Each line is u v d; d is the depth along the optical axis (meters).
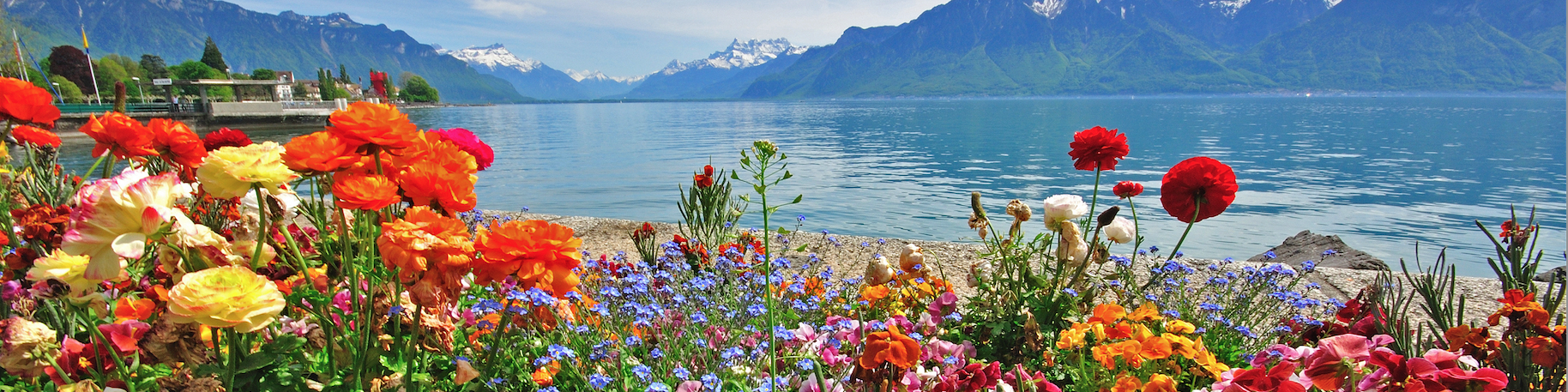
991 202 15.28
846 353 2.10
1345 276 4.30
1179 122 63.16
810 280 3.06
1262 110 100.94
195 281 1.17
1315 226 12.55
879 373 1.58
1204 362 1.84
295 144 1.41
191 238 1.34
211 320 1.14
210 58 113.06
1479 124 54.81
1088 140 2.43
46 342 1.43
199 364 1.47
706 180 3.76
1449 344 1.85
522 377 1.76
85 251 1.26
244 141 2.59
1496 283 4.03
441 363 1.74
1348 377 1.33
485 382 1.63
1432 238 11.72
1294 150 31.97
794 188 17.20
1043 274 2.63
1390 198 16.50
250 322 1.18
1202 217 2.37
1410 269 9.09
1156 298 2.77
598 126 60.78
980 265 2.93
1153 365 1.99
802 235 5.30
